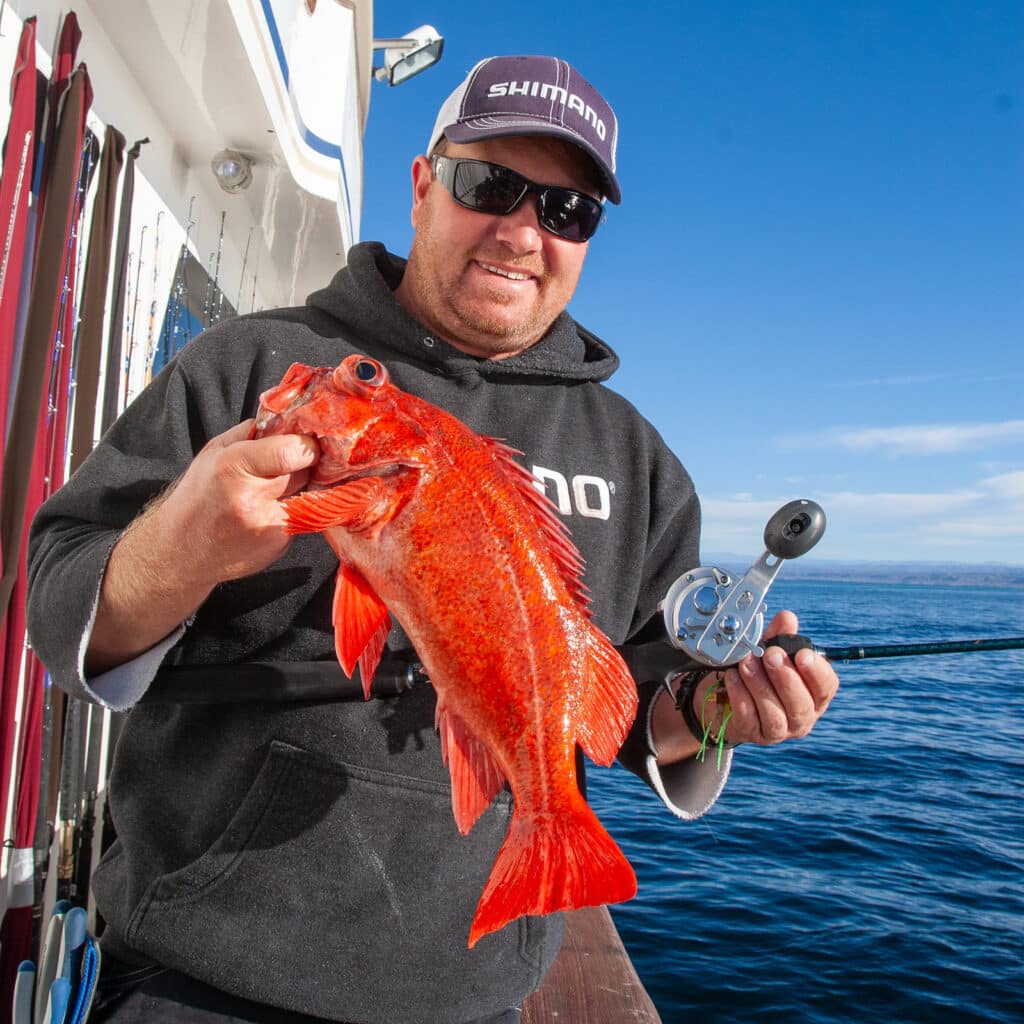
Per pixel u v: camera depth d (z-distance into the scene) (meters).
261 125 4.86
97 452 1.88
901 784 12.40
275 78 4.72
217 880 1.78
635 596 2.30
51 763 3.29
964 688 26.28
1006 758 14.73
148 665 1.63
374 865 1.82
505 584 1.59
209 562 1.47
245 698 1.74
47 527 1.84
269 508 1.42
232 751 1.84
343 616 1.55
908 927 6.91
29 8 3.21
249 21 4.11
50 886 3.32
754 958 6.32
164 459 1.89
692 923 6.95
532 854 1.50
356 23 6.57
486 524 1.59
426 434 1.60
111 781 2.00
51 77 3.37
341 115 6.02
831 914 7.17
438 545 1.57
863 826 9.98
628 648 2.01
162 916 1.78
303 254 7.04
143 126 4.59
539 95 2.10
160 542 1.48
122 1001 1.80
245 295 7.41
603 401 2.44
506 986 1.94
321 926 1.78
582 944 3.17
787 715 1.75
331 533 1.59
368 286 2.23
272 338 2.09
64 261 3.15
